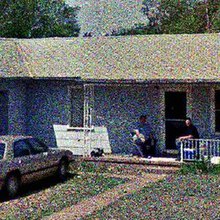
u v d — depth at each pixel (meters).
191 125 17.81
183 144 17.66
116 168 18.00
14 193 13.52
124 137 20.09
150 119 19.81
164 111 19.62
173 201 12.34
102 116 20.36
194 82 17.70
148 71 19.12
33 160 14.30
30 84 21.36
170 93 19.58
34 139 14.97
